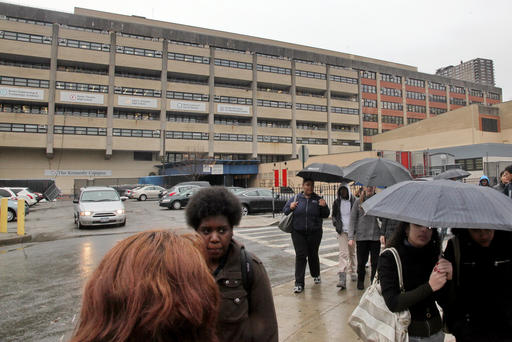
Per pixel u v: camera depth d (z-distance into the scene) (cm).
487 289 210
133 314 81
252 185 5106
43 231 1242
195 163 4238
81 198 1385
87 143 4456
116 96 4597
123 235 1145
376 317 223
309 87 5931
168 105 4884
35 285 588
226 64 5325
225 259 177
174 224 1418
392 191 227
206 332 93
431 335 218
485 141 4366
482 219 183
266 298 174
